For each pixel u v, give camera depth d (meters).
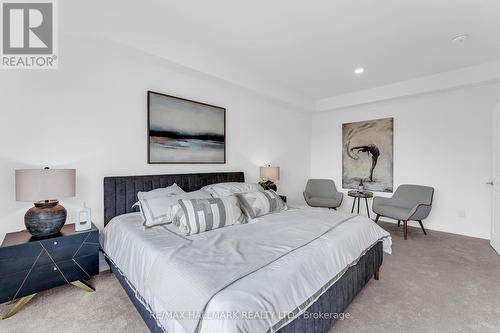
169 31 2.39
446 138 3.66
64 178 1.84
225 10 2.05
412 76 3.54
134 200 2.49
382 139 4.27
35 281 1.71
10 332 1.49
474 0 1.91
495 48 2.69
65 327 1.53
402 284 2.12
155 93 2.69
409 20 2.18
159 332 1.25
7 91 1.90
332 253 1.55
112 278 2.16
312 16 2.13
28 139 1.98
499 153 2.85
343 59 3.00
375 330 1.53
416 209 3.29
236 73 3.19
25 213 1.86
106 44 2.18
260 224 2.05
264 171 3.82
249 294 1.01
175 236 1.74
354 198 4.59
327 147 5.07
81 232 1.92
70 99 2.18
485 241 3.25
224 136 3.45
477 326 1.57
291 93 4.21
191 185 2.96
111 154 2.42
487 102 3.32
